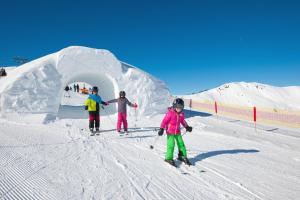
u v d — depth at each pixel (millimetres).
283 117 16281
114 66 14398
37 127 9500
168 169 5023
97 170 4762
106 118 12773
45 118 11047
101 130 9578
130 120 12336
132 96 14258
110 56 14445
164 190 3994
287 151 6996
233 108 20281
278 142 8766
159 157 5875
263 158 6156
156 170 4934
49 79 12602
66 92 41750
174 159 5773
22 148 6090
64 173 4504
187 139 8211
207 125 11703
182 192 3945
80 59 13695
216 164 5480
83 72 13656
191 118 14914
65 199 3475
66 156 5605
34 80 12203
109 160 5457
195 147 7078
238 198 3791
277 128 14125
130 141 7617
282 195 3961
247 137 9266
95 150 6309
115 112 14391
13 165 4766
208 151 6645
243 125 13680
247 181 4516
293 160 6105
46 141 7059
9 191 3643
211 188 4145
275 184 4426
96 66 13969
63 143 6930
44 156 5500
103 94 16578
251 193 3996
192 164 5430
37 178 4191
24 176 4250
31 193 3619
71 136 8055
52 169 4676
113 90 14570
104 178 4359
